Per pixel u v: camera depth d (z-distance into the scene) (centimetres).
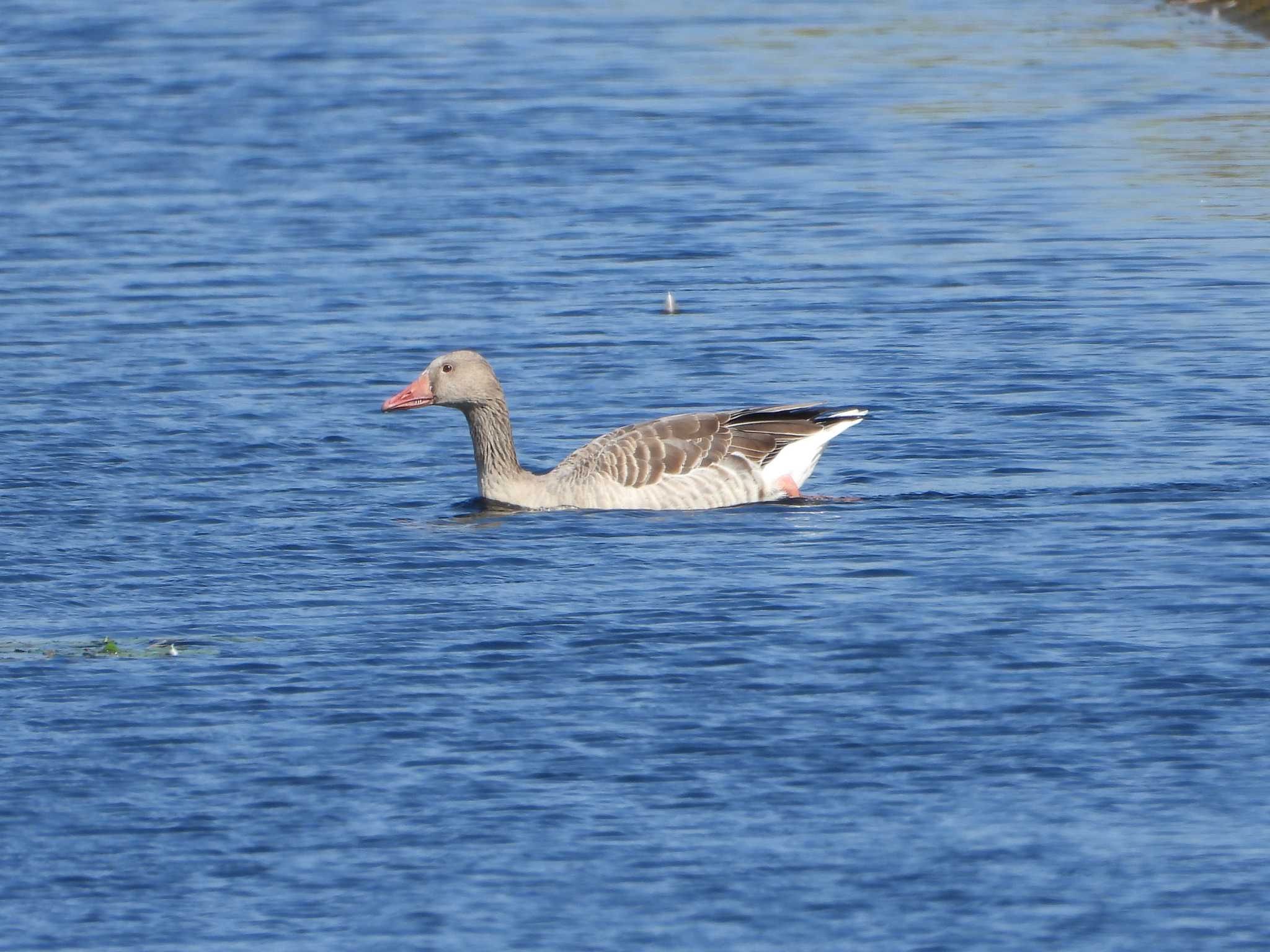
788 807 1314
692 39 5253
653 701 1488
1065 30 5209
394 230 3400
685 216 3500
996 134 4097
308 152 4031
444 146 4081
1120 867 1233
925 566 1803
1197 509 1959
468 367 2053
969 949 1146
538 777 1361
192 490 2103
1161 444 2198
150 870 1245
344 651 1606
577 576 1798
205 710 1483
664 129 4225
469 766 1380
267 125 4294
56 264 3159
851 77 4706
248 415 2389
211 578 1811
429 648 1609
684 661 1568
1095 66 4738
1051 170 3781
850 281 3045
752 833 1280
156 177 3806
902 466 2153
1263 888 1208
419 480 2162
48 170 3853
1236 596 1697
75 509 2028
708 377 2542
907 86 4591
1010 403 2384
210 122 4319
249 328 2794
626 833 1282
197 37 5403
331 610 1714
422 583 1786
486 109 4438
